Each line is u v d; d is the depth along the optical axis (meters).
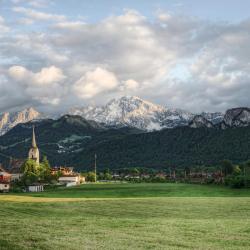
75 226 49.09
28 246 35.59
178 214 68.38
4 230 43.34
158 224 52.50
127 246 36.81
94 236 41.56
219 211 72.50
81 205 79.94
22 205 76.69
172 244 38.78
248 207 78.44
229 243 39.97
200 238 42.31
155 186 195.62
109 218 59.88
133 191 159.38
